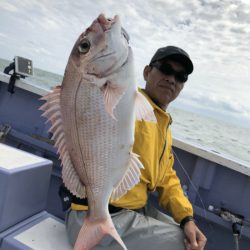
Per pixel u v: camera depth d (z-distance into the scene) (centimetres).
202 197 132
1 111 163
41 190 94
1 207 78
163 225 85
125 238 81
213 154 125
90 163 59
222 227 125
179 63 95
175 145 129
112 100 55
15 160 90
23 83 153
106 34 54
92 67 55
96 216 62
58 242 83
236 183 130
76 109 57
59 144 58
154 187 93
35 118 157
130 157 61
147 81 102
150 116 59
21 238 80
